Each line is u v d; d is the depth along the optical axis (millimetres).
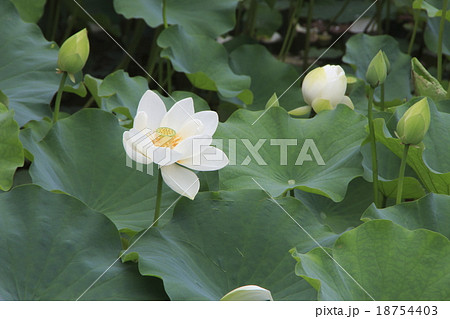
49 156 2406
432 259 2146
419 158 2439
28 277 2109
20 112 2639
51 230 2164
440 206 2324
